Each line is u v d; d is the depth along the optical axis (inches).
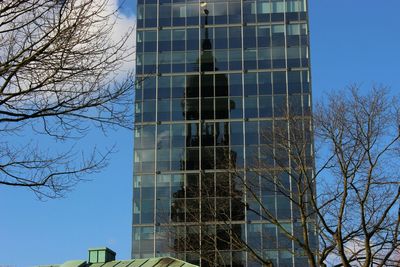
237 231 2472.9
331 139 1258.0
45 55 489.4
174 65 3134.8
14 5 483.8
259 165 1589.6
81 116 511.8
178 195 2915.8
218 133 2997.0
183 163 2977.4
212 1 3208.7
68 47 494.6
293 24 3139.8
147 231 2849.4
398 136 1206.3
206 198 1425.9
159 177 2967.5
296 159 1246.3
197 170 2955.2
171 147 3009.4
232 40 3144.7
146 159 3002.0
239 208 1536.7
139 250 2805.1
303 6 3166.8
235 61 3110.2
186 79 3110.2
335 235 1090.7
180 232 1615.4
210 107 3051.2
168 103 3080.7
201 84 3093.0
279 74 3056.1
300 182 1203.2
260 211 2482.8
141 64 3137.3
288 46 3102.9
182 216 2431.1
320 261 1103.0
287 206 2502.5
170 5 3218.5
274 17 3159.5
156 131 3043.8
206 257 1429.6
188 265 1311.5
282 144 1272.1
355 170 1149.7
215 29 3171.8
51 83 493.7
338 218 1117.1
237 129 2987.2
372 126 1259.8
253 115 3006.9
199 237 1476.4
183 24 3189.0
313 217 1482.5
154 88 3105.3
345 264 1064.8
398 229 1115.3
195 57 3139.8
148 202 2915.8
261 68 3080.7
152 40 3171.8
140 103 3088.1
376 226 1074.7
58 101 500.4
